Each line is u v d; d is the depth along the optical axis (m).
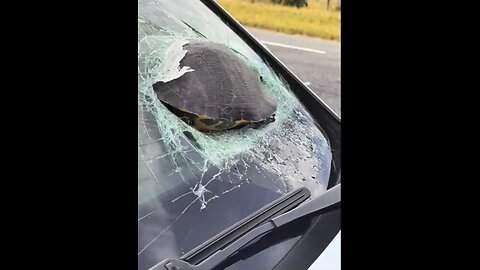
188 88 1.03
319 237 0.94
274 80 1.13
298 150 1.04
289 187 0.99
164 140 1.01
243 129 1.04
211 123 1.02
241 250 0.90
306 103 1.12
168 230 0.92
